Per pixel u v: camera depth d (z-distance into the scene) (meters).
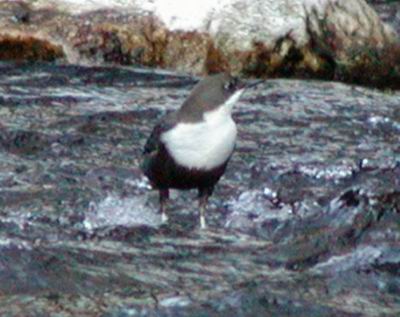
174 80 19.06
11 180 13.86
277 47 19.59
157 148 12.73
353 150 15.86
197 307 10.30
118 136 15.98
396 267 11.17
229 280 11.28
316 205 13.38
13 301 10.45
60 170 14.33
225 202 13.59
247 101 18.12
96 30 19.52
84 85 18.56
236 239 12.59
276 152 15.55
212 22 19.59
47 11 19.75
